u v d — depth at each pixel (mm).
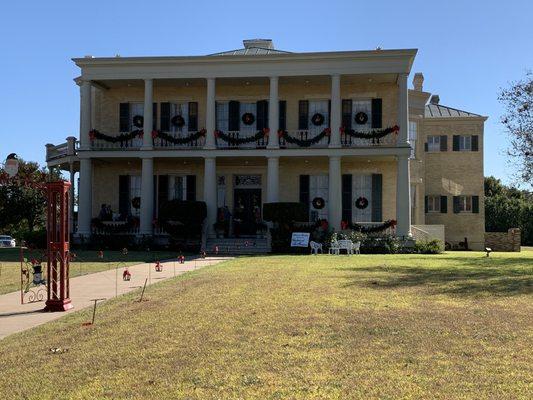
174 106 33719
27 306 11453
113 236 29844
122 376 6016
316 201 32469
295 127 32625
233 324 8461
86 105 31484
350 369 6051
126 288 13969
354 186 32625
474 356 6500
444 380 5621
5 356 7137
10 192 50625
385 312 9227
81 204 30984
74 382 5891
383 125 32375
